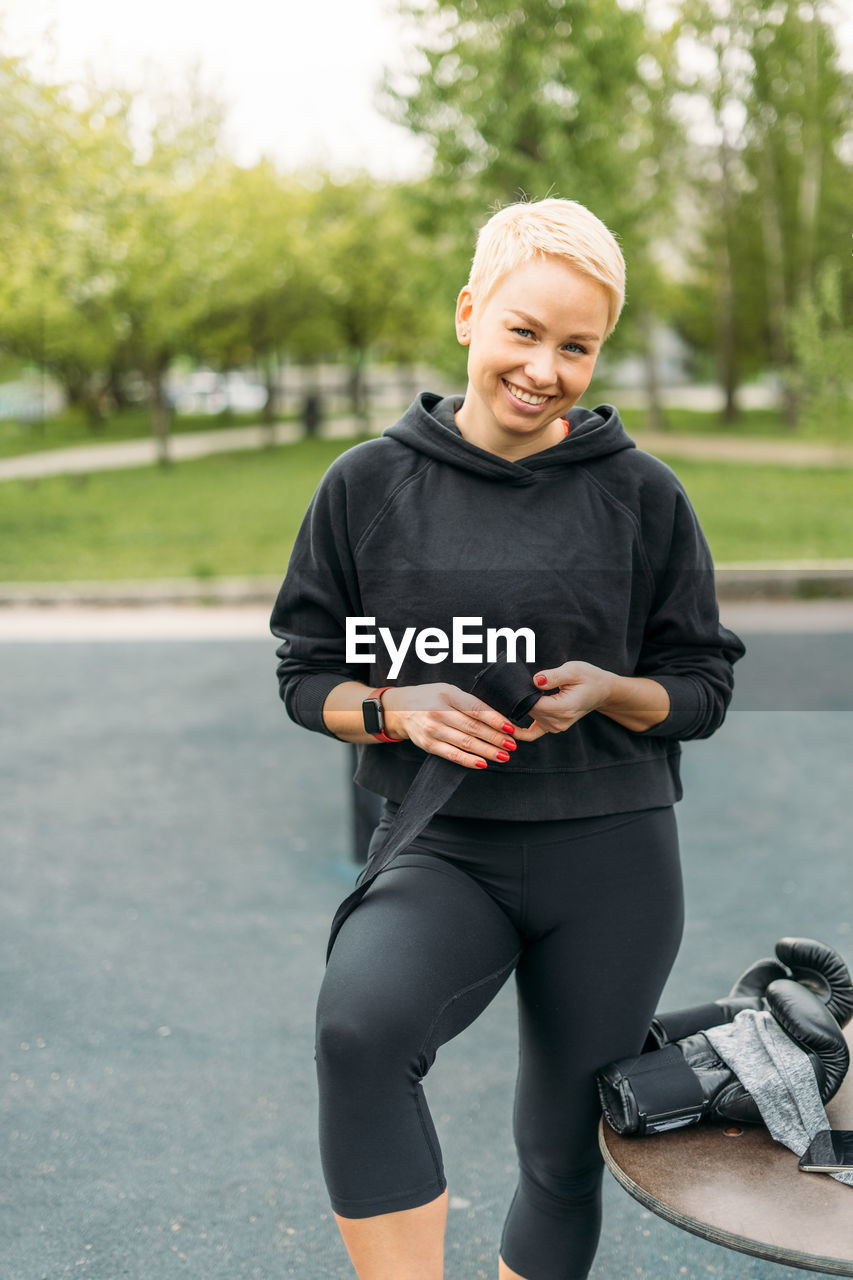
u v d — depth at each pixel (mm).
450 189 15961
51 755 5543
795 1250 1242
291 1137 2609
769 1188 1350
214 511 15617
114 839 4453
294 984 3320
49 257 16203
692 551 1590
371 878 1405
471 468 1533
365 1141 1327
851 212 26469
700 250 29281
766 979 1742
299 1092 2789
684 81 22359
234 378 45875
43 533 13867
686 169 25859
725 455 21344
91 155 16016
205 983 3330
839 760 5277
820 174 26266
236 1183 2447
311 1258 2213
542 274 1400
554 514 1533
